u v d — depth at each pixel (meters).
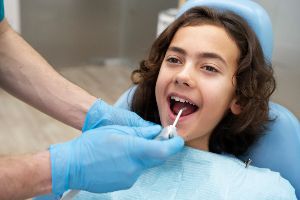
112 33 3.38
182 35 0.89
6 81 1.01
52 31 3.08
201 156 0.92
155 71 1.00
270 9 1.44
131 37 3.38
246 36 0.90
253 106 0.94
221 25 0.88
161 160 0.72
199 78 0.86
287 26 1.40
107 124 0.94
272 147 0.98
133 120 0.93
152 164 0.72
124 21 3.37
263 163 1.00
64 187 0.69
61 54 3.22
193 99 0.86
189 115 0.89
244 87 0.92
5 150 2.07
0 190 0.65
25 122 2.40
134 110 1.05
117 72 3.34
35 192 0.68
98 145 0.70
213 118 0.90
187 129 0.89
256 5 0.96
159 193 0.90
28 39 3.00
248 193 0.86
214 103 0.87
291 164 0.96
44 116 2.49
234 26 0.89
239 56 0.90
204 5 0.96
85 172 0.69
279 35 1.43
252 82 0.92
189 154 0.93
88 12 3.17
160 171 0.93
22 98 1.02
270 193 0.87
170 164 0.93
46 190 0.69
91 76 3.21
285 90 1.41
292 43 1.39
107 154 0.69
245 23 0.92
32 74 0.99
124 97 1.11
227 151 1.04
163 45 0.98
